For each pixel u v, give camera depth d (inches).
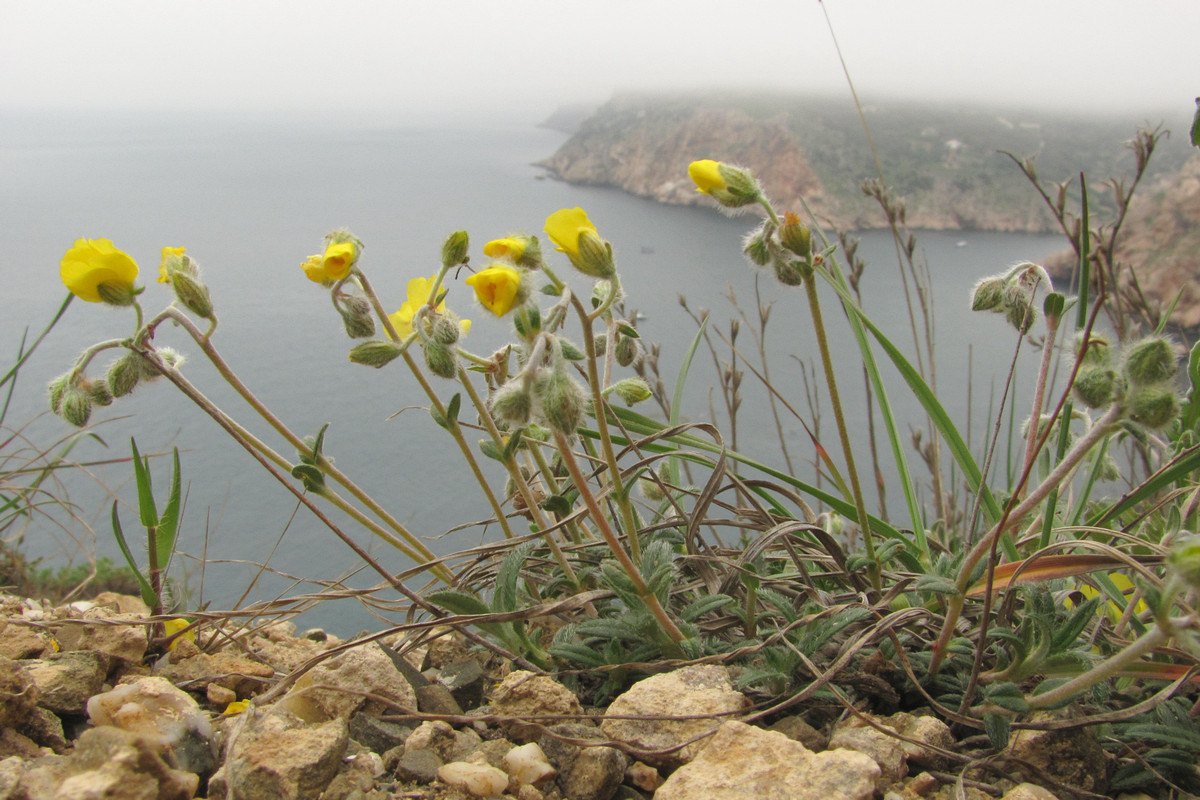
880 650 79.7
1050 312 82.9
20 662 77.5
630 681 82.9
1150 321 154.6
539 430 94.7
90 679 77.2
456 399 87.4
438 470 489.1
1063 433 84.7
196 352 745.0
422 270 989.2
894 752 68.4
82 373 80.5
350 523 412.5
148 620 84.9
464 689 82.7
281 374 695.7
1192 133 83.6
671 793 61.6
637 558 85.2
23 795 55.2
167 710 69.4
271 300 1050.1
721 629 89.4
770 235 79.3
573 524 103.7
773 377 563.8
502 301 64.2
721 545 111.9
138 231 1642.5
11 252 1314.0
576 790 66.9
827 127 1461.6
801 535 103.0
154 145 4803.2
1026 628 71.4
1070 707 72.9
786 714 77.0
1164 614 56.6
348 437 549.0
